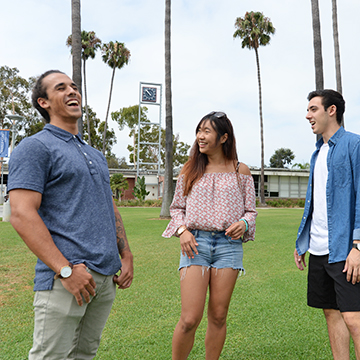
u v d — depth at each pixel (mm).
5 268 5492
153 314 3443
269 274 5094
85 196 1694
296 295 4016
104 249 1707
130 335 2920
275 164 66375
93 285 1601
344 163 2117
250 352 2574
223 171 2367
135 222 12688
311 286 2334
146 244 7828
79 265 1573
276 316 3324
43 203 1655
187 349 2168
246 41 30984
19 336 2920
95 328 1822
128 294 4141
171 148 14883
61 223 1633
